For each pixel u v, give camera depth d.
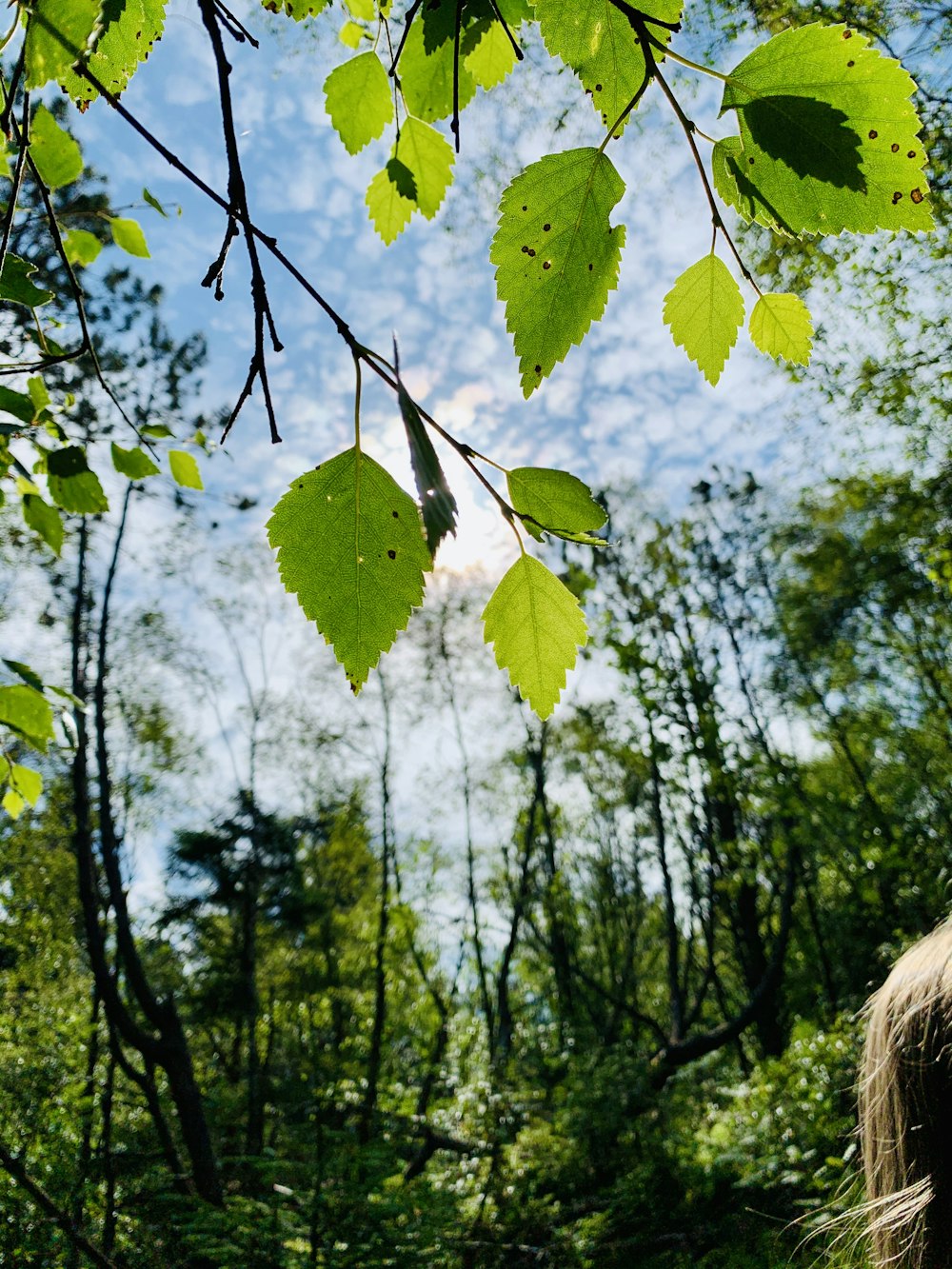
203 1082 15.00
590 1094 10.51
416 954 16.61
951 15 4.50
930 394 8.24
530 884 17.94
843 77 0.43
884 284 6.74
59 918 13.52
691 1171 8.28
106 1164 7.56
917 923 9.44
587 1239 7.95
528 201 0.49
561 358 0.49
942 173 4.50
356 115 0.75
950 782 13.22
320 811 19.62
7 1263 6.38
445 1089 12.41
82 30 0.50
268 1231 6.83
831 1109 7.08
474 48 0.72
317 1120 7.96
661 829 16.62
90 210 1.13
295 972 16.17
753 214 0.46
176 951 19.56
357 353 0.50
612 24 0.49
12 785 1.25
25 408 1.06
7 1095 7.72
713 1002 23.64
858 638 15.93
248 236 0.52
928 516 10.39
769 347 0.49
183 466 1.27
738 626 16.36
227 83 0.55
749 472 15.95
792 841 11.98
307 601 0.50
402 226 0.78
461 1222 8.39
